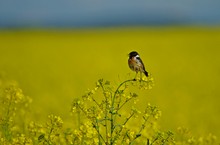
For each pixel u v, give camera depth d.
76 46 39.09
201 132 12.55
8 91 8.09
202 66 28.12
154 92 19.62
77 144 7.05
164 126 13.12
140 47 37.41
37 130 7.45
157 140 6.78
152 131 8.84
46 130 7.34
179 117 14.48
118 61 30.00
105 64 28.73
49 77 23.77
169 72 26.20
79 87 20.80
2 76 12.49
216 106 16.98
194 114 15.42
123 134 6.74
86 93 6.62
